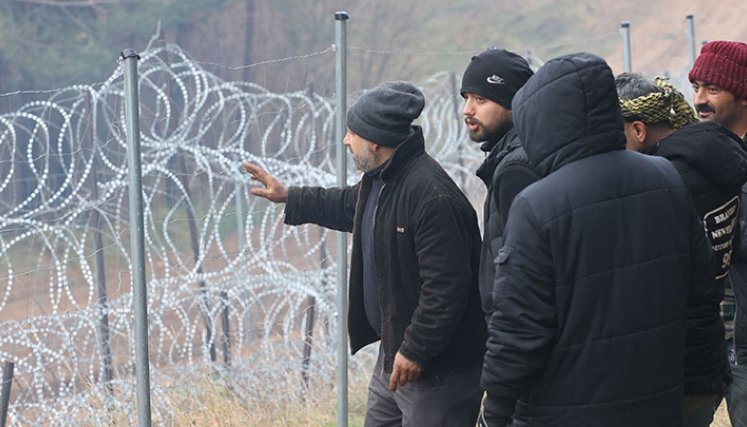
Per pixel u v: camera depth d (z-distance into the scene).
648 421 4.95
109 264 8.80
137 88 6.54
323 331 10.50
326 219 7.68
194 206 9.19
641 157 5.08
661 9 61.78
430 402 6.84
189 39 53.56
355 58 56.75
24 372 8.87
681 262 5.05
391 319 6.86
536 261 4.88
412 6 61.06
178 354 9.51
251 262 9.66
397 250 6.76
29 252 9.21
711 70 6.40
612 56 58.81
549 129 4.98
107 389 8.58
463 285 6.57
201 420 9.05
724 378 5.63
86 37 50.00
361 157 6.85
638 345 4.91
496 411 5.06
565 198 4.88
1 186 8.19
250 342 9.84
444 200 6.57
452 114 12.82
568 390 4.91
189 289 9.26
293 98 10.59
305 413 9.65
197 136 9.20
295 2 58.38
